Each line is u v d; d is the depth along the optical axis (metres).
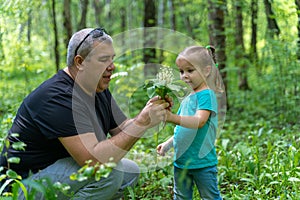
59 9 11.91
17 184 2.65
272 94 8.44
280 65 7.84
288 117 6.98
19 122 3.20
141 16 16.59
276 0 6.94
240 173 4.24
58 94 3.08
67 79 3.18
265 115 7.66
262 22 10.31
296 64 7.60
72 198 3.05
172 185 4.15
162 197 3.93
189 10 12.53
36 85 6.95
